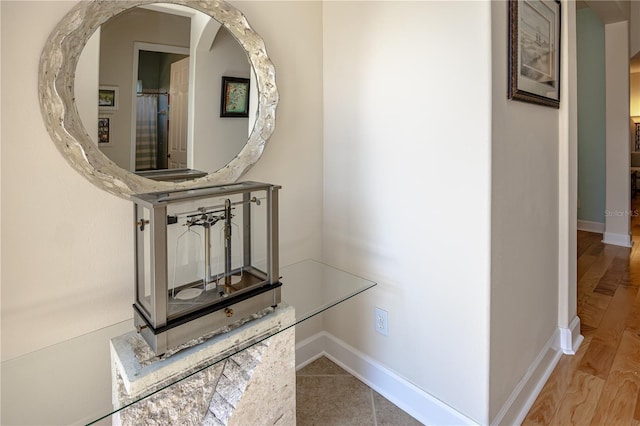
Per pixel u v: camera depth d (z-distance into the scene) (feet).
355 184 5.72
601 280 10.19
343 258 6.02
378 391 5.65
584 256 12.35
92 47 3.68
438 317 4.78
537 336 5.77
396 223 5.19
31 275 3.55
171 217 3.49
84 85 3.66
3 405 3.14
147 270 3.99
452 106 4.41
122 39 3.88
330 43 5.90
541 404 5.34
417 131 4.81
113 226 4.02
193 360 3.34
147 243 3.94
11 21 3.29
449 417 4.75
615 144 13.51
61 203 3.67
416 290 5.01
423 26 4.63
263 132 5.13
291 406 4.44
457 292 4.55
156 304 3.17
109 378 3.47
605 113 13.97
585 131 15.31
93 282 3.92
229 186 3.94
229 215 3.87
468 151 4.30
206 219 3.72
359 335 5.93
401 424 5.03
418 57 4.71
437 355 4.84
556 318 6.57
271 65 5.13
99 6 3.68
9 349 3.48
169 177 4.31
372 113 5.36
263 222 4.04
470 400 4.53
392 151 5.15
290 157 5.72
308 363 6.34
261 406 4.11
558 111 6.18
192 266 3.66
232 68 4.78
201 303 3.50
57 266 3.69
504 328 4.66
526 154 5.07
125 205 4.08
